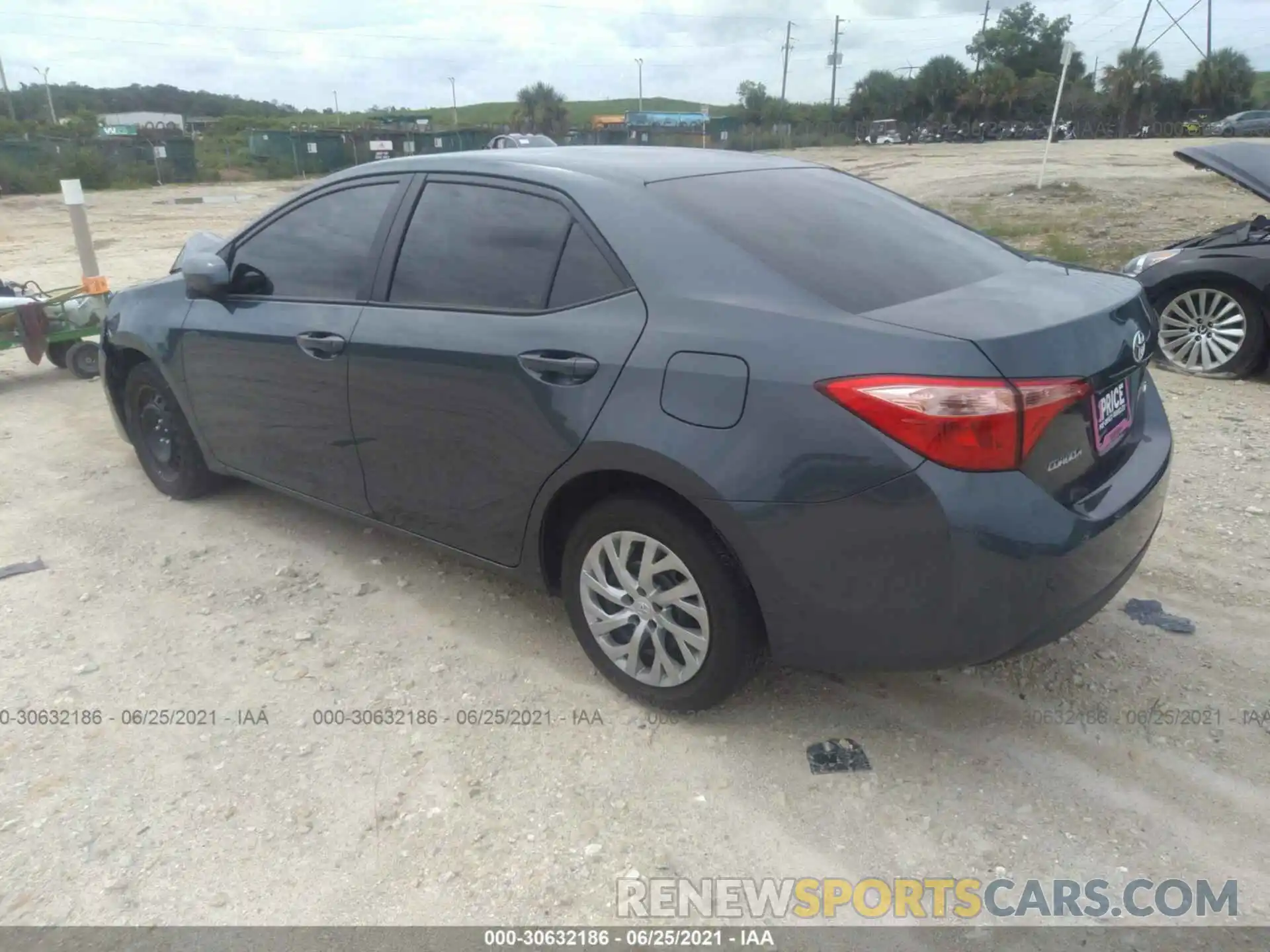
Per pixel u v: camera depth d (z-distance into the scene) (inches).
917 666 103.5
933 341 96.7
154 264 584.1
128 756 118.4
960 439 94.4
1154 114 2620.6
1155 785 109.3
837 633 104.2
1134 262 288.4
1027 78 3201.3
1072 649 135.0
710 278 111.3
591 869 99.8
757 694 126.9
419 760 116.4
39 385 298.2
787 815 106.3
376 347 138.1
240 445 170.9
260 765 116.3
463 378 127.5
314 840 104.6
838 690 127.7
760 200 128.1
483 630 145.1
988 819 105.1
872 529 98.1
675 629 116.5
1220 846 100.9
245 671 135.7
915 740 117.5
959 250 130.3
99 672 136.4
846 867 99.6
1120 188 726.5
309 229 155.9
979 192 746.2
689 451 105.7
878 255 119.9
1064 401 99.4
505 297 127.0
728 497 103.3
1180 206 605.3
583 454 115.3
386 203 145.2
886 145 2576.3
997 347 96.2
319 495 159.3
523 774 113.7
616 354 112.7
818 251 116.6
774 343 102.8
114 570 166.9
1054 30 3430.1
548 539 128.9
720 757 115.5
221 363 165.8
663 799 109.1
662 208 119.4
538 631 144.4
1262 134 2094.0
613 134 2508.6
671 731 120.3
